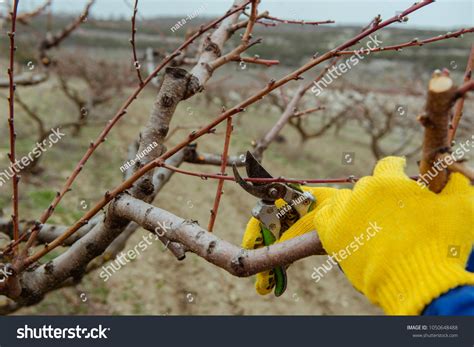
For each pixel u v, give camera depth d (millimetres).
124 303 7410
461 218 898
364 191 952
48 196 9797
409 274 877
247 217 11195
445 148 836
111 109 17750
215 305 7801
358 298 8406
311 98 13328
